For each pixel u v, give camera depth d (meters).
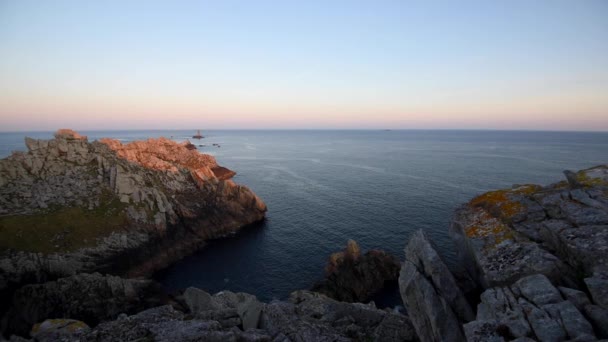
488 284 13.38
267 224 63.06
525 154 164.62
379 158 157.75
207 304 25.11
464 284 15.70
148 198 56.75
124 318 19.39
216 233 59.00
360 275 39.88
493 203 17.31
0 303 37.38
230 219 61.91
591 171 17.00
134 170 63.44
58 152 61.34
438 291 14.23
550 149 196.88
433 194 77.56
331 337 17.16
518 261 13.06
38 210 48.91
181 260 51.50
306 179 103.75
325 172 116.56
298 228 59.97
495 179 93.44
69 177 57.00
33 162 57.19
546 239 13.94
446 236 51.97
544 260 12.56
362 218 62.34
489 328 10.71
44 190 53.03
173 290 42.62
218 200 64.12
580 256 12.08
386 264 41.69
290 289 41.00
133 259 48.44
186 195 63.78
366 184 92.44
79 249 45.41
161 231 53.50
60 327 20.86
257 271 45.59
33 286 35.38
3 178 52.75
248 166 134.75
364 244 51.00
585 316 10.23
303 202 75.94
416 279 14.73
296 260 48.00
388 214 63.81
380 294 38.31
